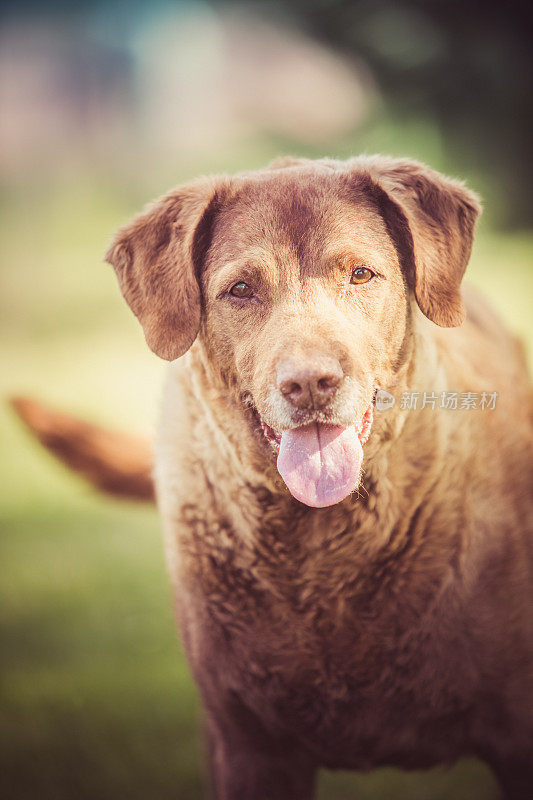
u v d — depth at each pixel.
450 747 4.28
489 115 24.50
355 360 3.72
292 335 3.72
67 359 15.19
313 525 4.02
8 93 40.94
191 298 4.05
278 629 4.12
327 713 4.20
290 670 4.15
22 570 8.36
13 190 31.52
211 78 41.88
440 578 4.06
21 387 13.53
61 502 9.99
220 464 4.13
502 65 24.05
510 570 4.17
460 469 4.15
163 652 6.97
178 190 4.23
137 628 7.29
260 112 37.88
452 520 4.09
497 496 4.25
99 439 6.13
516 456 4.52
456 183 4.25
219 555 4.17
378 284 3.94
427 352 4.25
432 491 4.07
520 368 5.66
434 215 4.12
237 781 4.46
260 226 3.98
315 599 4.07
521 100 24.14
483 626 4.07
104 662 6.87
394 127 25.70
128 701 6.41
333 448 3.76
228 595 4.18
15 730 6.18
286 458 3.74
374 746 4.26
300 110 35.47
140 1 41.31
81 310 18.59
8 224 27.33
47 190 31.22
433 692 4.10
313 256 3.90
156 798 5.55
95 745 6.01
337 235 3.91
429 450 4.08
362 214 4.01
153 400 12.41
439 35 24.11
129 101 41.75
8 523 9.46
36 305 19.27
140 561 8.40
